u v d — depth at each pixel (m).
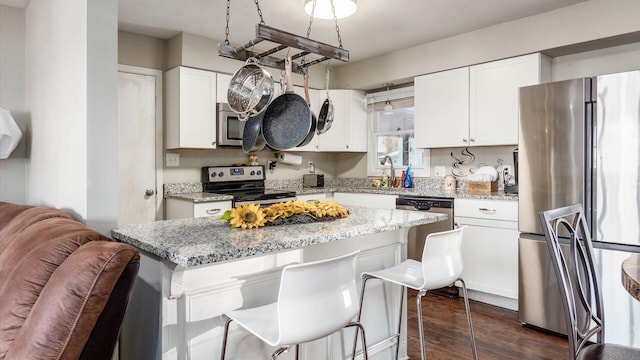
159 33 3.56
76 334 1.03
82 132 1.76
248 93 1.68
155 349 1.45
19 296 1.17
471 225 3.22
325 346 1.84
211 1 2.88
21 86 2.86
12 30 2.82
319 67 4.61
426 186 4.23
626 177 2.22
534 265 2.63
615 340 2.27
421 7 2.99
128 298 1.13
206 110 3.69
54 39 2.18
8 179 2.82
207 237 1.51
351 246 1.98
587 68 3.17
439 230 3.40
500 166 3.66
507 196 3.05
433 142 3.83
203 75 3.67
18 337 1.05
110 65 1.78
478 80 3.50
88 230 1.34
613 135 2.26
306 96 2.02
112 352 1.12
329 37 3.67
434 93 3.82
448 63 3.70
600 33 2.83
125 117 3.53
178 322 1.41
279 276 1.66
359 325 1.47
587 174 2.36
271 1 2.87
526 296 2.68
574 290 2.39
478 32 3.48
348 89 4.63
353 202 4.21
